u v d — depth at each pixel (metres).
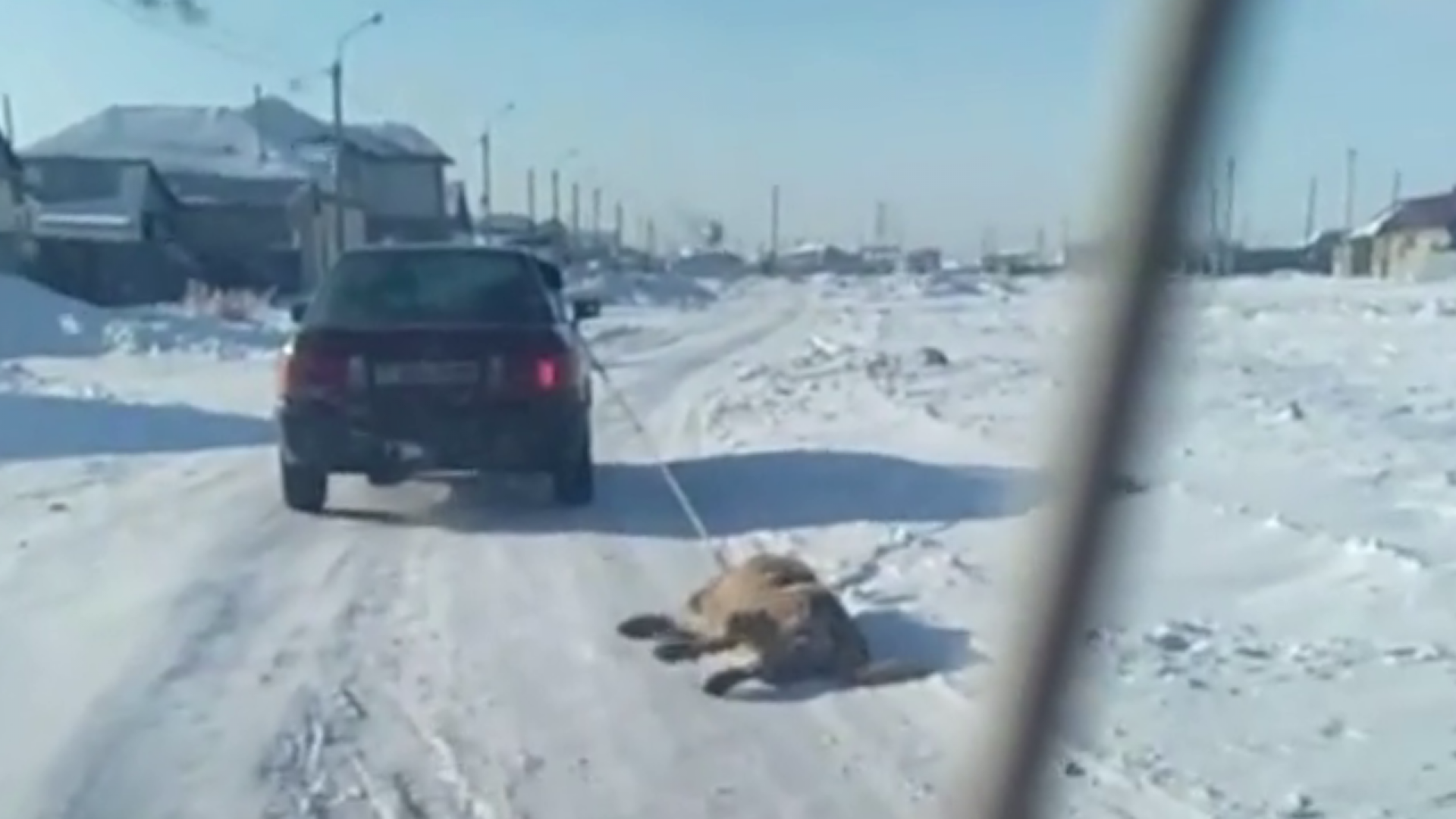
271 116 76.81
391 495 13.50
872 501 12.74
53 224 61.66
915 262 109.44
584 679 7.98
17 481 14.71
